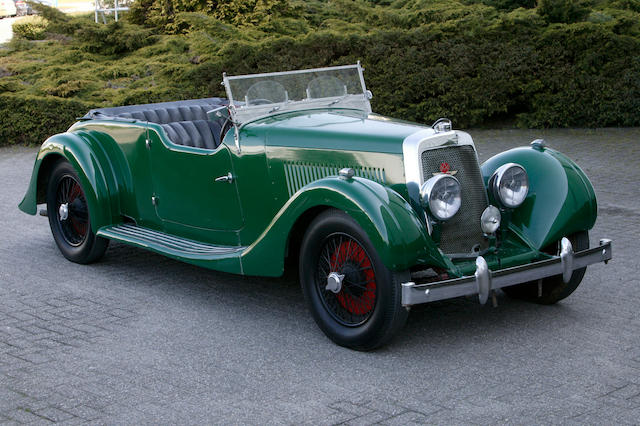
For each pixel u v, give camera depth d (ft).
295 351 13.53
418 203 13.71
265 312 15.65
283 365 12.90
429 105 38.04
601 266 18.06
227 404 11.43
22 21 58.65
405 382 12.09
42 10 46.62
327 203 13.24
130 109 20.77
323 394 11.71
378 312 12.85
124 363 13.06
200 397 11.69
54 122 38.73
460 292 12.73
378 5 51.19
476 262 12.91
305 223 14.79
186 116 20.99
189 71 39.58
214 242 17.16
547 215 14.79
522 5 48.55
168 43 45.27
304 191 13.65
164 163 17.74
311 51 39.14
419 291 12.37
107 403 11.53
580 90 37.14
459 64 37.60
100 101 39.83
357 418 10.87
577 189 14.83
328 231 13.47
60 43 49.16
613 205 23.91
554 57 37.35
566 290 15.16
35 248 20.88
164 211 18.07
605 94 36.86
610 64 36.86
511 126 38.75
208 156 16.65
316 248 13.78
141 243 17.28
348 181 13.25
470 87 37.65
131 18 50.34
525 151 15.81
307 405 11.34
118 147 18.94
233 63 39.37
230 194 16.44
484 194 14.73
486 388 11.78
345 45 38.99
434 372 12.46
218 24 43.27
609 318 14.80
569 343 13.56
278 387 12.01
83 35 46.34
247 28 46.11
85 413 11.21
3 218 24.32
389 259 12.41
